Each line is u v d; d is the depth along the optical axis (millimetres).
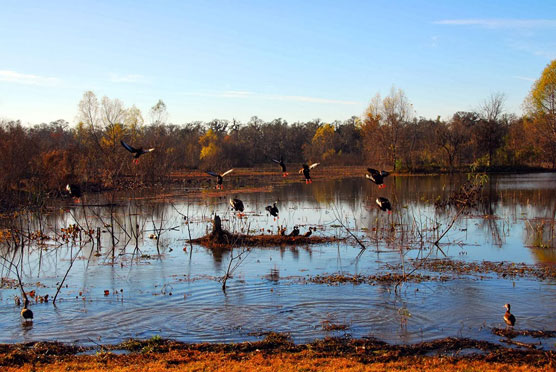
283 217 40375
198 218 40719
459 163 96500
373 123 99500
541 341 13844
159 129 79375
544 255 24953
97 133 73688
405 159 95000
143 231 34281
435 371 11609
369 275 21438
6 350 13734
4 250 28531
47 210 45562
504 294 18219
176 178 81562
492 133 93188
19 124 61906
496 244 28000
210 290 19438
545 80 76625
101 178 64938
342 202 49906
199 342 14297
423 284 19766
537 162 94438
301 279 20922
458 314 16141
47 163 59188
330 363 12344
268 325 15500
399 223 35656
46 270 23484
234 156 114688
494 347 13438
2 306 17734
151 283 20750
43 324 15859
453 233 31656
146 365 12258
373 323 15492
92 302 18078
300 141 133125
